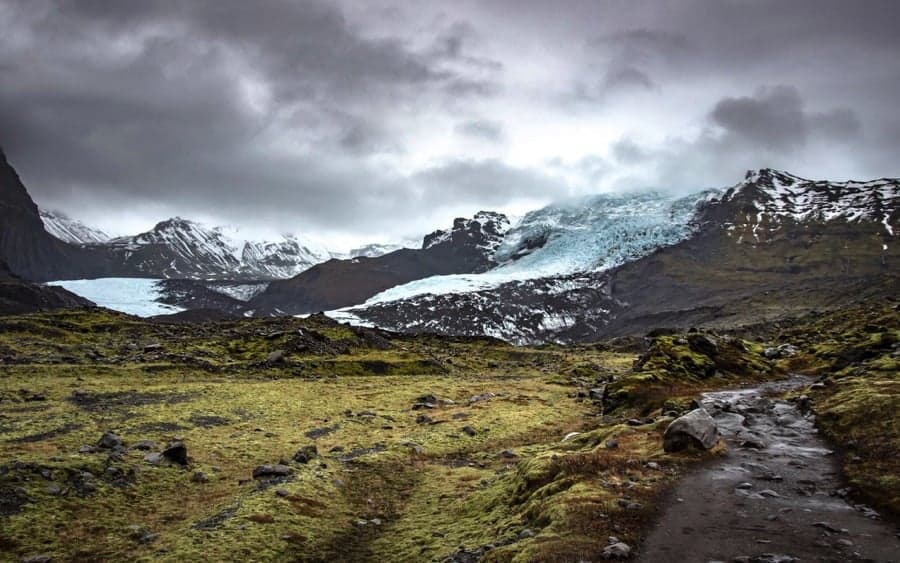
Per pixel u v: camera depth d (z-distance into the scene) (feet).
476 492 118.93
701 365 240.73
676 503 85.92
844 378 177.06
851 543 68.44
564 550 69.87
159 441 152.66
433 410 233.76
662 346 259.39
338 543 100.17
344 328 466.29
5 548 86.69
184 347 350.23
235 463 141.90
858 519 76.89
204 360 319.47
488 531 92.53
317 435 177.37
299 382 289.94
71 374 255.09
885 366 179.01
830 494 87.76
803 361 271.69
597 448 123.03
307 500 115.34
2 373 239.09
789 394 185.78
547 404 248.32
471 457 161.99
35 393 205.57
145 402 204.23
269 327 479.82
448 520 106.42
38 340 335.67
